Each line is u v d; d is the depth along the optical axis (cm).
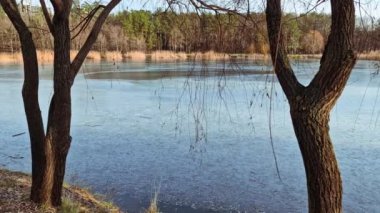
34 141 635
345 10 378
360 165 1250
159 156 1327
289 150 1402
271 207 947
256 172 1174
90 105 2375
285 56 423
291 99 418
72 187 861
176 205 945
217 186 1066
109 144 1478
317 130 409
